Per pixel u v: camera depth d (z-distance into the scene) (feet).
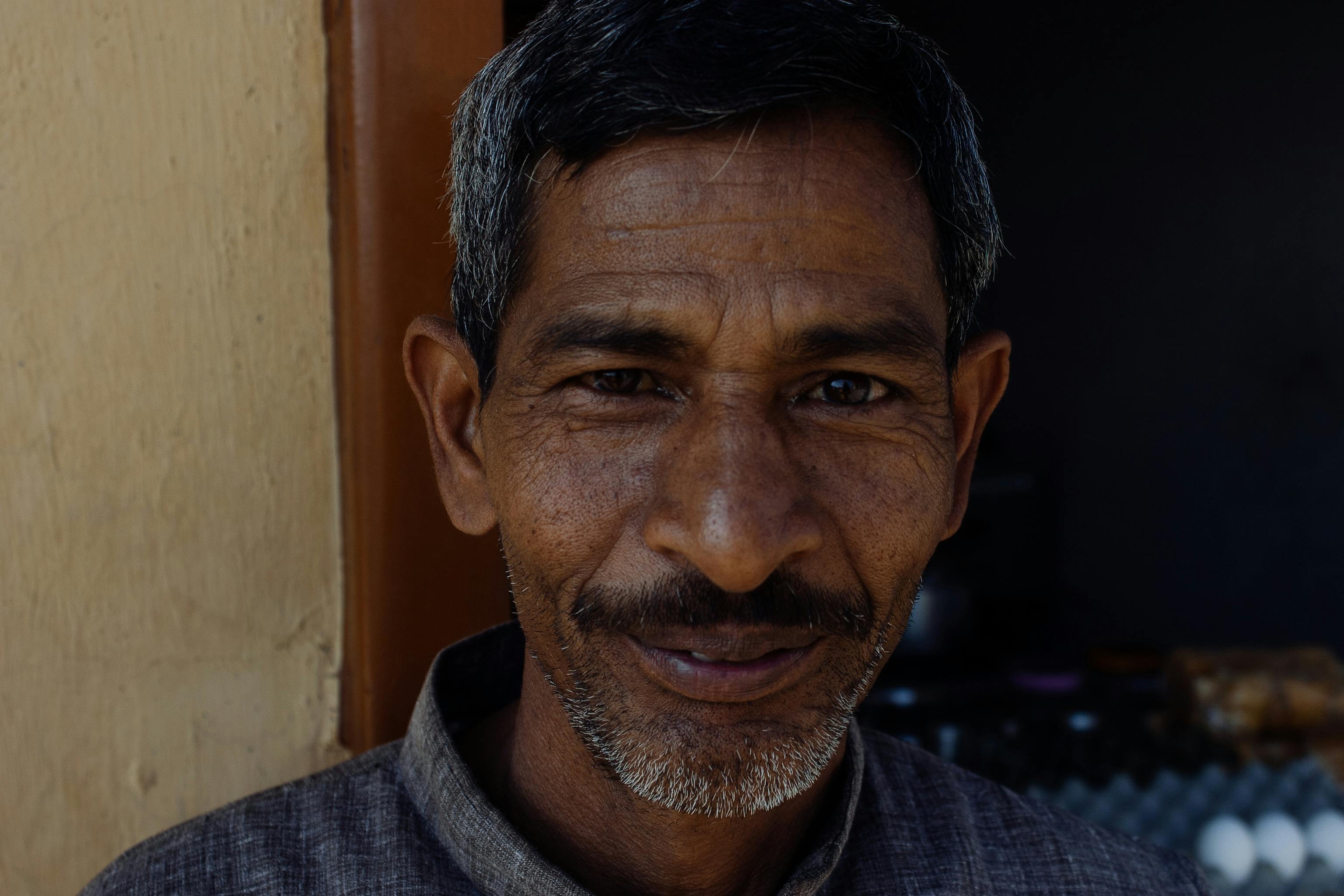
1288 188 12.41
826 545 2.44
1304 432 12.67
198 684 3.61
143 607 3.53
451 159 3.25
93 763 3.51
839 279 2.34
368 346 3.60
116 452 3.46
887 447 2.53
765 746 2.43
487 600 3.90
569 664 2.54
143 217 3.43
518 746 2.97
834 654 2.50
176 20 3.41
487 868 2.73
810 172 2.31
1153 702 7.10
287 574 3.69
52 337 3.36
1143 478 13.48
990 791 3.46
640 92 2.27
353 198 3.57
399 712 3.73
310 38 3.58
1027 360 13.83
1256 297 12.73
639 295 2.32
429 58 3.61
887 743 3.57
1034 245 13.48
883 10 2.54
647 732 2.45
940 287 2.65
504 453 2.60
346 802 3.00
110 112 3.36
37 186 3.31
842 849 2.92
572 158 2.37
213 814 3.01
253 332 3.59
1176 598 13.47
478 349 2.79
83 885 3.53
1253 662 7.06
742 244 2.29
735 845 2.80
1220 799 6.06
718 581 2.26
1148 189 13.03
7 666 3.40
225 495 3.60
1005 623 10.78
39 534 3.40
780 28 2.29
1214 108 12.59
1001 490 10.81
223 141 3.50
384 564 3.67
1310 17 11.98
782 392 2.45
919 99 2.49
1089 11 12.81
